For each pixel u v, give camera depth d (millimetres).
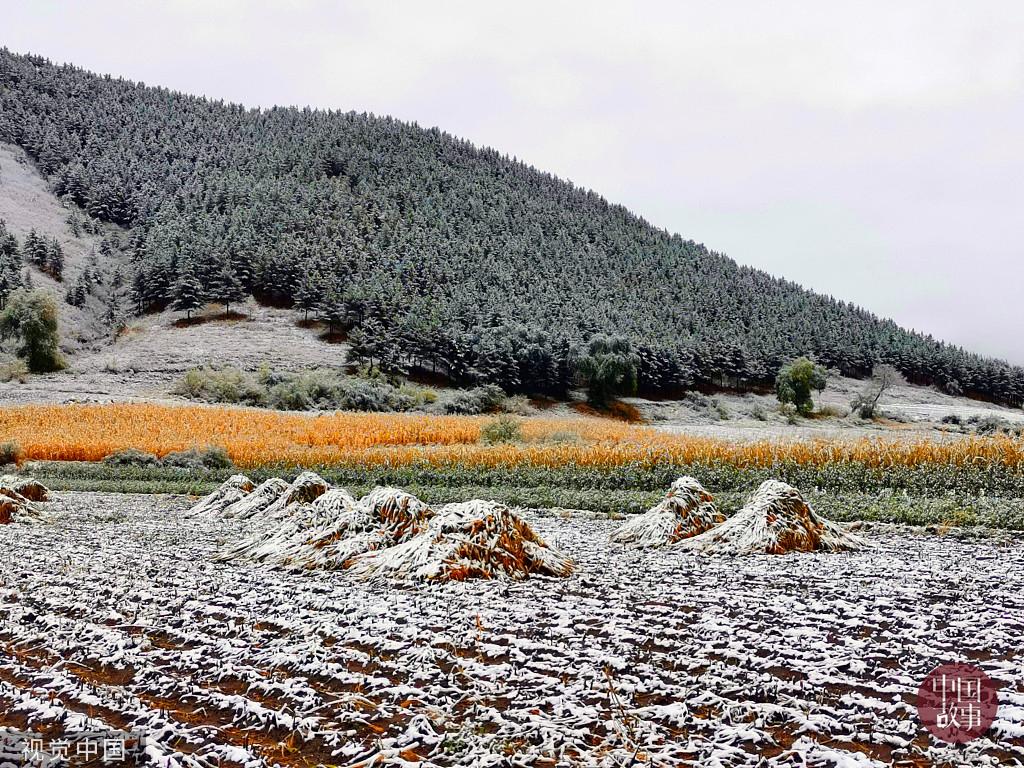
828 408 77812
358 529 9406
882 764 3092
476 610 6195
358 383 64688
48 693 4312
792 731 3508
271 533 10164
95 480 25281
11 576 8336
